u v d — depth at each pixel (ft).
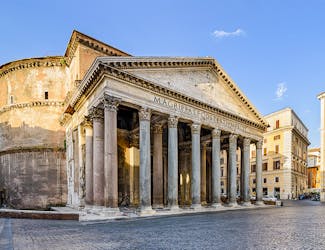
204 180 128.88
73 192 106.32
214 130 106.01
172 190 86.89
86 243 37.17
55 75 128.67
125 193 108.99
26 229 51.19
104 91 73.31
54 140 126.11
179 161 135.64
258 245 34.78
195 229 50.80
